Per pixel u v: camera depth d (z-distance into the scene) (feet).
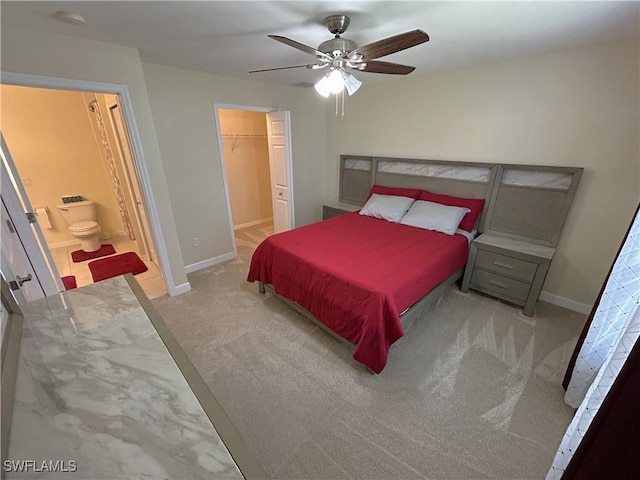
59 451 2.02
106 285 4.36
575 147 7.89
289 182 12.81
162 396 2.51
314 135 14.35
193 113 10.18
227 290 10.00
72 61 6.43
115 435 2.16
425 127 10.85
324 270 6.97
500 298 8.93
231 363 6.71
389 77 10.79
